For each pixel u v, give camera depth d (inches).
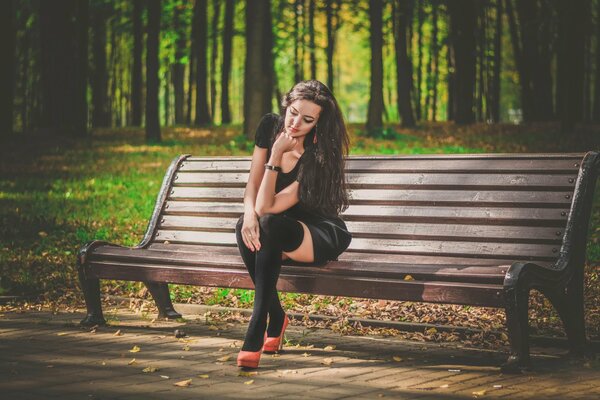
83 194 743.1
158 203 316.2
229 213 299.7
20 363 233.8
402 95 1358.3
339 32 2506.2
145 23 1716.3
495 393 201.6
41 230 554.6
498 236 250.2
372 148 1000.2
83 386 206.8
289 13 1835.6
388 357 246.4
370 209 272.8
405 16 1445.6
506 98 2378.2
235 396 198.4
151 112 1169.4
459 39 1414.9
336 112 244.7
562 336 271.7
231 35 1690.5
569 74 1072.8
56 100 1306.6
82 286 295.4
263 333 230.1
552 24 1251.2
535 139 1047.0
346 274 242.4
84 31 1314.0
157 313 325.4
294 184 242.8
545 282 227.8
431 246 259.3
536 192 249.8
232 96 2758.4
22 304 346.6
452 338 273.6
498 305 221.0
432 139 1115.3
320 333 286.7
